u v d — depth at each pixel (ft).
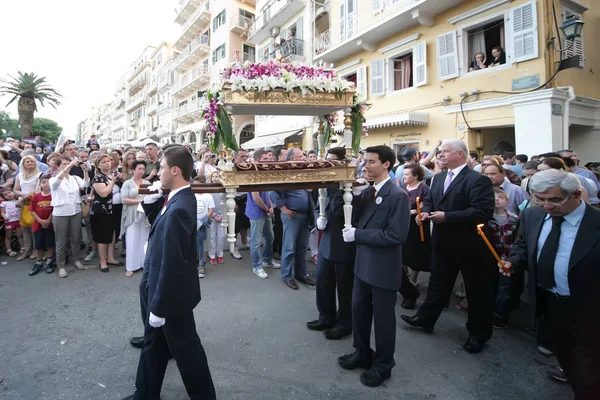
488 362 9.40
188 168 7.61
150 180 16.17
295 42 49.75
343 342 10.39
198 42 82.12
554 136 25.40
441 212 9.66
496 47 29.35
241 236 21.21
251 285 14.97
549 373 8.71
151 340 7.29
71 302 12.76
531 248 7.38
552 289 7.03
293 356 9.60
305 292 14.29
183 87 86.12
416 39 35.04
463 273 9.86
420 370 9.00
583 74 28.53
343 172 8.82
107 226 16.26
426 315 10.80
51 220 15.78
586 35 28.96
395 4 35.63
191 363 7.16
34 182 17.97
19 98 88.12
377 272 8.16
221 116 7.98
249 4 72.59
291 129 50.16
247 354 9.68
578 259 6.36
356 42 39.50
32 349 9.67
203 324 11.39
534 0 26.22
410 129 35.88
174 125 99.25
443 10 32.27
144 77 138.51
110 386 8.24
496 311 11.51
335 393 8.07
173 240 6.77
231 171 7.82
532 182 6.70
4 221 18.38
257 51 63.93
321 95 8.71
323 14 47.78
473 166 18.03
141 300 8.48
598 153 28.99
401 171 17.99
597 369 6.13
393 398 7.91
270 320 11.73
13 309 12.10
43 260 16.69
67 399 7.74
